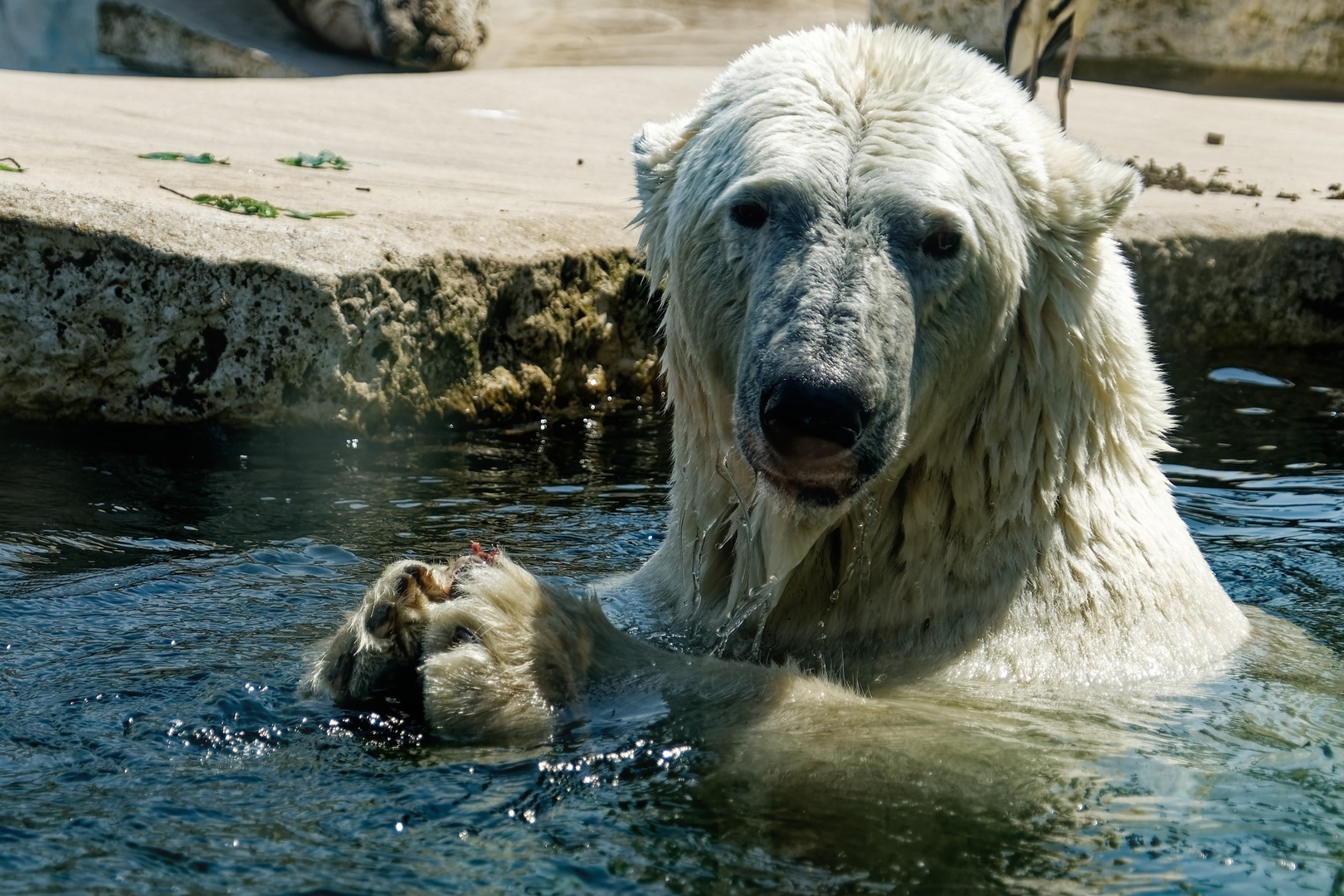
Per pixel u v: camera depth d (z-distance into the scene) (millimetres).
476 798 3729
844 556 4902
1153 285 11562
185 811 3619
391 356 8578
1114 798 3781
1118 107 20266
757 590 4875
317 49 23609
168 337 8148
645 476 8016
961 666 4680
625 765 3947
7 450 7691
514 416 9375
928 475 4820
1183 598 5055
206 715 4273
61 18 24281
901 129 4527
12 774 3812
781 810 3672
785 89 4695
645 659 4625
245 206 9180
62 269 8086
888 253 4328
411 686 4516
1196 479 8156
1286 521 7336
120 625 5148
